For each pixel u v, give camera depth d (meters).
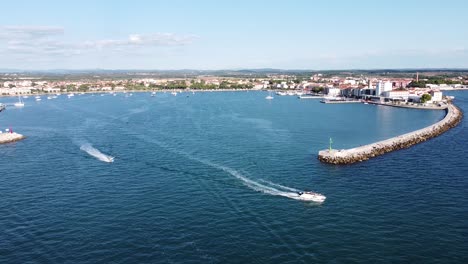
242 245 92.38
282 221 105.12
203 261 85.69
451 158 171.50
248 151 184.62
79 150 192.00
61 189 132.62
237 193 126.31
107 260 86.50
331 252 89.56
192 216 108.31
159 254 88.62
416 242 94.25
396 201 119.38
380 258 87.31
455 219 106.44
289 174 147.25
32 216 109.88
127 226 102.56
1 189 133.75
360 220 106.00
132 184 136.50
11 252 90.19
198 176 144.38
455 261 86.38
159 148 192.25
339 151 173.12
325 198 121.06
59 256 88.31
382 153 181.25
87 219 107.38
